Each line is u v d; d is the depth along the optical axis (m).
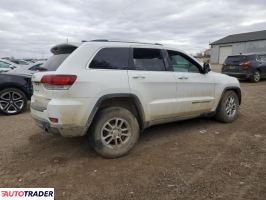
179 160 3.86
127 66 4.12
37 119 3.95
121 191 3.03
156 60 4.54
